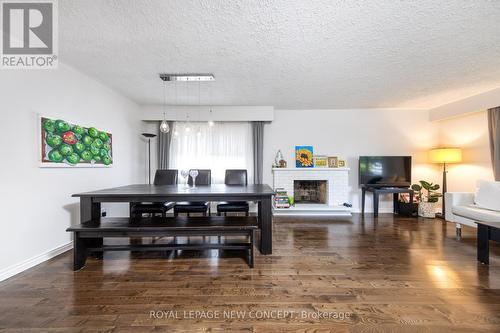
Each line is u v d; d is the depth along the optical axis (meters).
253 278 1.96
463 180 4.21
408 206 4.33
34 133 2.26
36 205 2.27
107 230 2.13
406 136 4.73
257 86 3.41
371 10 1.74
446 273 2.04
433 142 4.70
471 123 4.06
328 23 1.90
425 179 4.71
